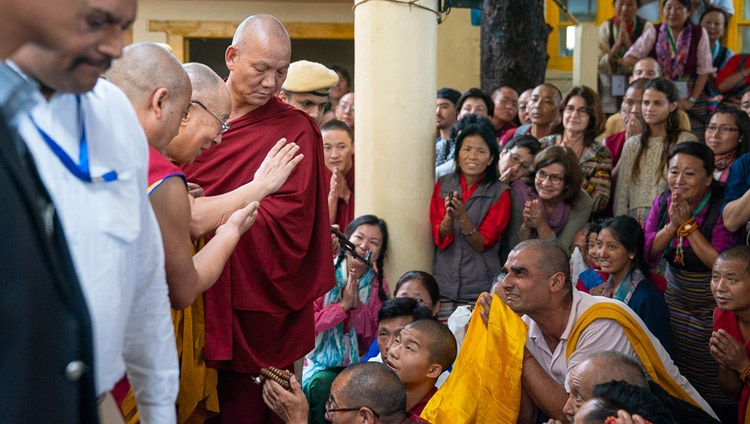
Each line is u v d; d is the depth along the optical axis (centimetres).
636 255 425
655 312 414
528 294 350
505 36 742
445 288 498
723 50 788
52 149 141
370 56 489
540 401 345
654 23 788
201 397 323
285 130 338
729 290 382
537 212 490
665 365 363
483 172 507
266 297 333
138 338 182
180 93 247
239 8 914
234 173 329
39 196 135
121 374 165
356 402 317
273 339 340
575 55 776
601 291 438
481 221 500
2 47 136
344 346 439
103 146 152
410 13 485
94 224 148
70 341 134
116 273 153
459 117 656
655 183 521
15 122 131
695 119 696
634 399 258
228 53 338
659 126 523
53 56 137
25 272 127
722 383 385
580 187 503
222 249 253
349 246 419
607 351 310
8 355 126
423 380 360
